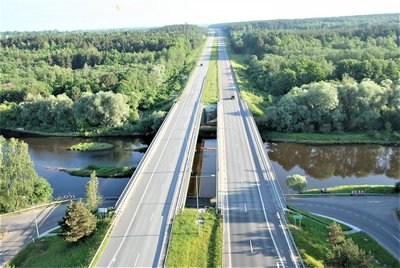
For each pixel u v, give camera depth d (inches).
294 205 3973.9
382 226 3563.0
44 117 7401.6
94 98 7106.3
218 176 4141.2
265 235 3161.9
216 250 2915.8
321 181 4896.7
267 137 6501.0
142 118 7234.3
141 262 2854.3
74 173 5231.3
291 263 2790.4
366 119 6353.3
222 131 5743.1
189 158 4746.6
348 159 5841.5
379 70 7628.0
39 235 3659.0
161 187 4040.4
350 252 2650.1
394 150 6008.9
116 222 3408.0
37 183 4325.8
